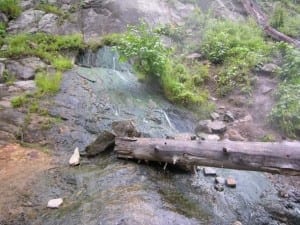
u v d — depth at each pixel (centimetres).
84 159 542
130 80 834
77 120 652
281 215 477
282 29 1134
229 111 761
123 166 489
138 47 765
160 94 787
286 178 581
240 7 1266
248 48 930
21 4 1102
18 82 758
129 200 396
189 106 763
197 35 1023
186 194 455
